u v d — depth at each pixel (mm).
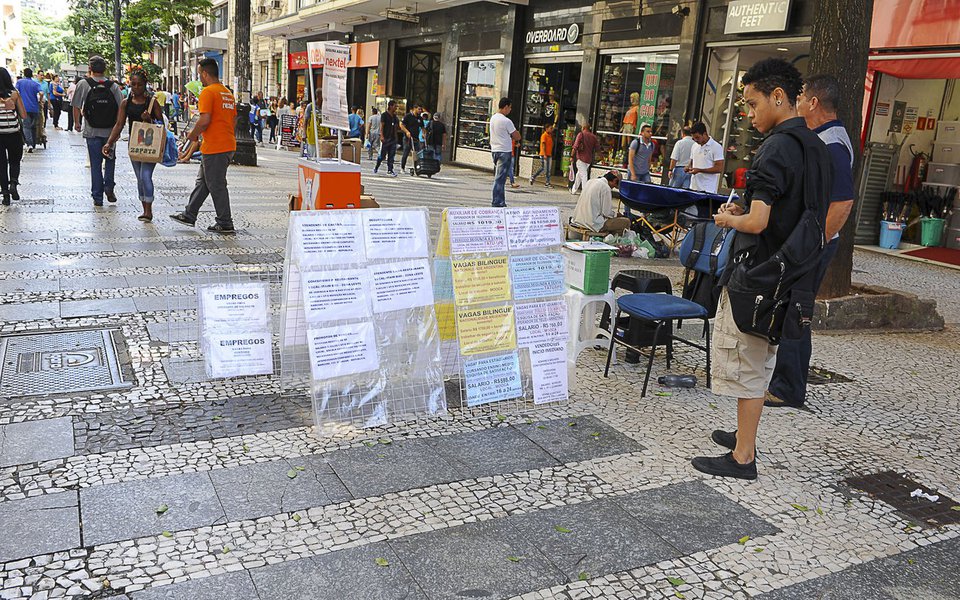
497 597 2635
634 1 16578
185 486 3215
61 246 7473
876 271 10469
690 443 4066
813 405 4883
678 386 4977
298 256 3875
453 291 4332
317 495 3234
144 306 5625
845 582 2893
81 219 8922
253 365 4461
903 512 3506
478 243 4367
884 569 3006
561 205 14555
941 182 12539
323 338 3889
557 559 2891
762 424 4465
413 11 24375
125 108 9375
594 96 18078
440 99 24422
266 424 3900
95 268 6672
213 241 8172
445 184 17391
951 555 3154
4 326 5008
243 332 4477
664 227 9969
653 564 2914
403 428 4008
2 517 2881
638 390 4852
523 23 20625
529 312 4500
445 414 4230
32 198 10266
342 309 3953
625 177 16859
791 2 12703
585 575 2795
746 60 14125
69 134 23328
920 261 11773
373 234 4090
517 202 14523
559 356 4562
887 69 11703
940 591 2885
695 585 2795
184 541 2826
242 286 4508
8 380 4172
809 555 3064
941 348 6656
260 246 8039
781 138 3346
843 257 7039
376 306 4051
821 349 6258
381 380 4082
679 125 15414
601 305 6652
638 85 16844
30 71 16781
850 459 4059
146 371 4449
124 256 7207
